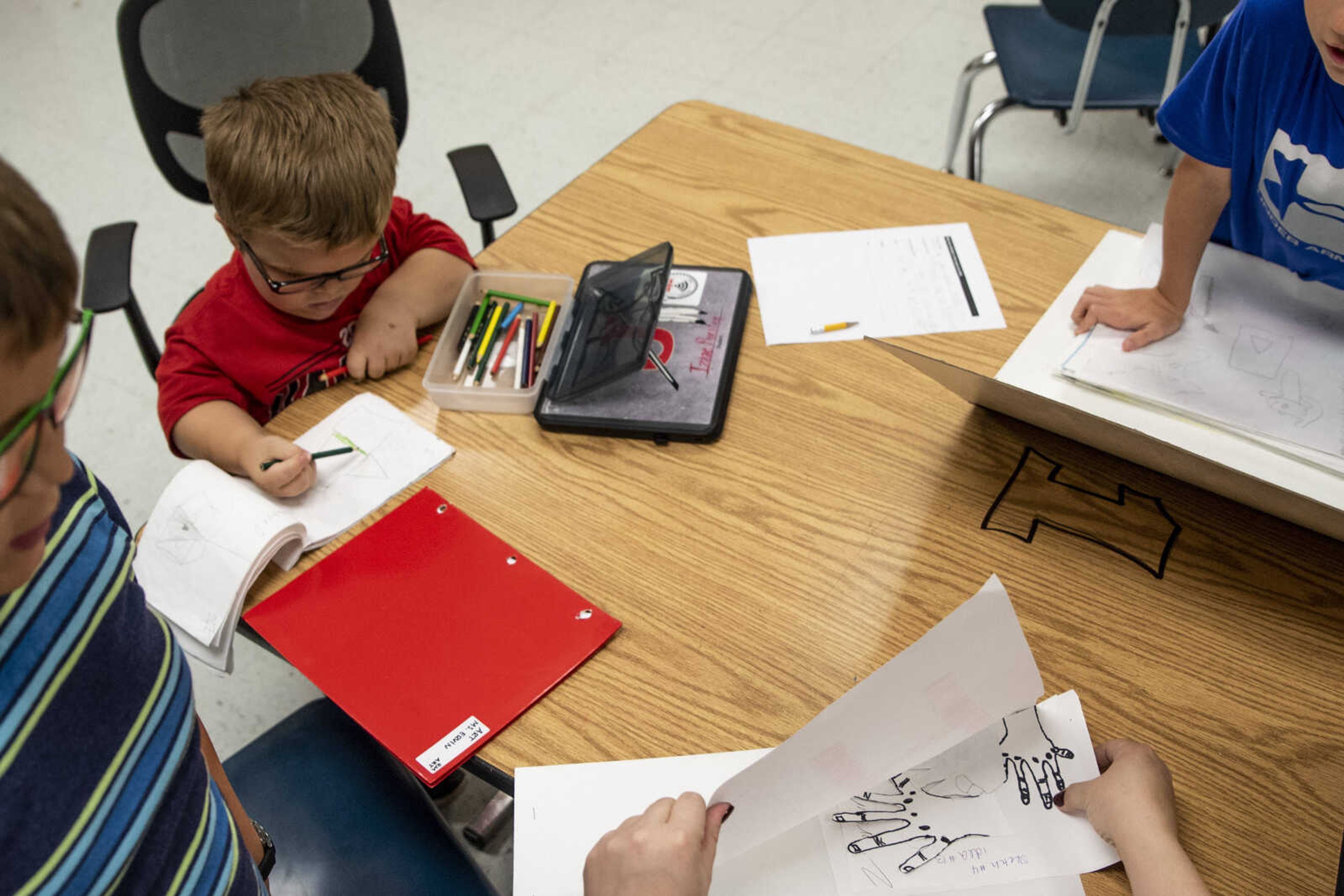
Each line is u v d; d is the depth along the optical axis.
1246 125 0.94
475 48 2.94
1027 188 2.38
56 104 2.81
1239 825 0.71
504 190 1.38
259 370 1.13
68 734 0.49
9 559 0.41
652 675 0.81
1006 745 0.75
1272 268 1.05
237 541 0.88
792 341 1.08
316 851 0.92
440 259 1.18
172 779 0.55
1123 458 0.95
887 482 0.95
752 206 1.25
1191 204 0.99
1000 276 1.13
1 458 0.36
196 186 1.50
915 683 0.61
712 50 2.87
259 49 1.42
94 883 0.50
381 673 0.82
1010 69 1.93
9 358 0.35
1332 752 0.75
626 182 1.29
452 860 0.92
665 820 0.65
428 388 1.03
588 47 2.91
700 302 1.12
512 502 0.95
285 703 1.59
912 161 2.47
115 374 2.10
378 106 1.08
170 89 1.39
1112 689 0.79
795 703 0.79
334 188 0.98
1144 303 1.01
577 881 0.70
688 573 0.88
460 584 0.88
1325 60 0.80
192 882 0.58
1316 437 0.87
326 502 0.95
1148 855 0.65
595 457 0.99
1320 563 0.87
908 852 0.70
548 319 1.09
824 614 0.85
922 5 2.96
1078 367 0.97
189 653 0.87
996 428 0.99
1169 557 0.88
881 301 1.11
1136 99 1.84
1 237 0.34
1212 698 0.78
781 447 0.98
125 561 0.54
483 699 0.80
